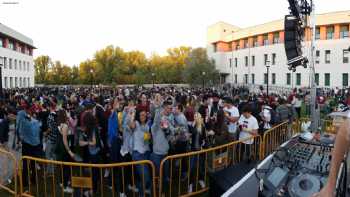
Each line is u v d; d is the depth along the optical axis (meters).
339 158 1.33
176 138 6.24
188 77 60.50
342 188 1.43
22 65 54.19
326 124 10.00
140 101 9.98
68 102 12.45
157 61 73.25
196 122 7.21
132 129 6.05
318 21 43.91
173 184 6.51
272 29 51.09
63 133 6.20
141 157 5.89
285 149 4.23
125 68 68.81
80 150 6.05
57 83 79.62
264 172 3.75
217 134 7.39
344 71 42.50
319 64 44.66
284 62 49.53
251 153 7.10
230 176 5.61
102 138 7.33
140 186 5.90
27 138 6.49
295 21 7.98
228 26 64.62
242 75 58.66
